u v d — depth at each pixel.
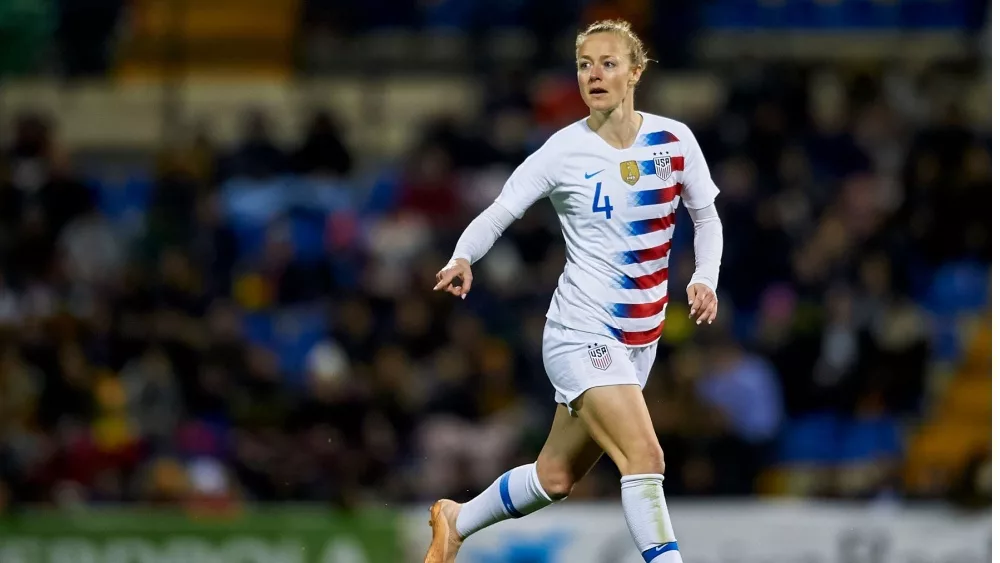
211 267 48.22
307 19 63.66
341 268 48.16
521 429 40.28
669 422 39.31
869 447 42.75
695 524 36.22
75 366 41.50
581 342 19.14
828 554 36.06
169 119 58.59
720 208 48.38
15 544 35.12
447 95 59.56
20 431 40.50
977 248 49.88
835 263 47.84
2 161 51.12
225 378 41.47
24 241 48.34
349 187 52.62
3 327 43.72
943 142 51.66
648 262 19.19
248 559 35.34
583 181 19.11
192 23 62.88
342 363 40.31
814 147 52.91
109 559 35.19
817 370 43.56
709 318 19.23
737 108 53.06
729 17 63.44
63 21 60.97
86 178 55.41
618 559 35.34
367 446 38.88
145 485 38.59
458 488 38.94
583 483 38.19
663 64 59.19
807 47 62.44
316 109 57.00
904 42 62.34
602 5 58.84
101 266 48.69
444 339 42.75
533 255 47.31
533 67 58.50
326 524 35.56
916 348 44.03
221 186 51.94
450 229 49.16
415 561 35.47
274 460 38.69
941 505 37.31
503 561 35.31
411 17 63.34
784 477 40.44
